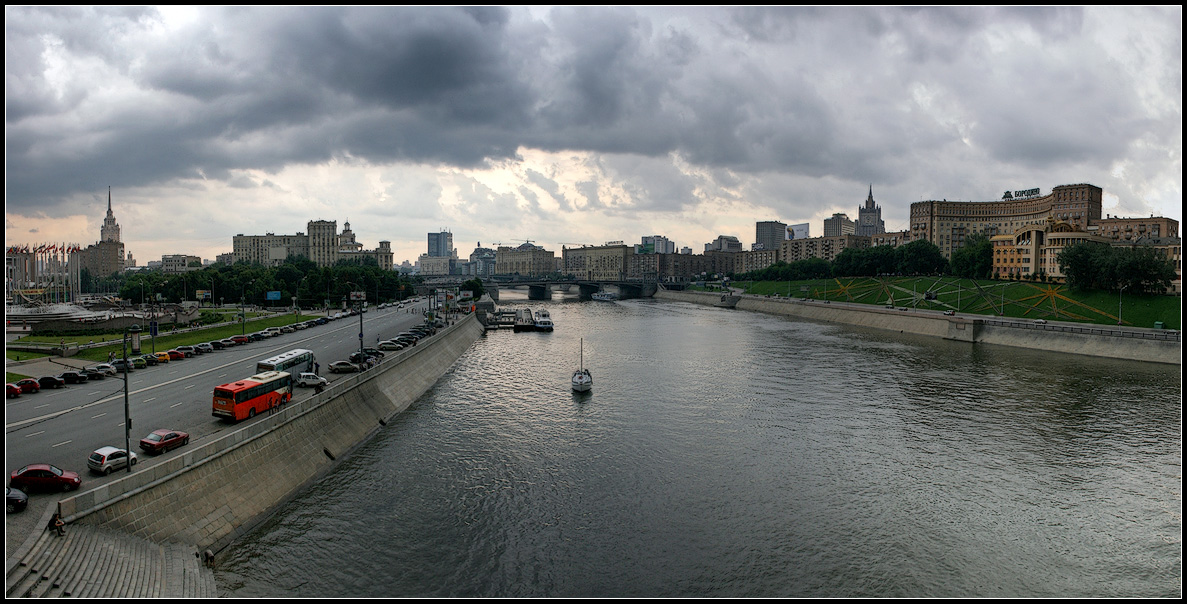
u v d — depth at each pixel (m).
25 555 40.94
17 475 49.12
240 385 72.12
